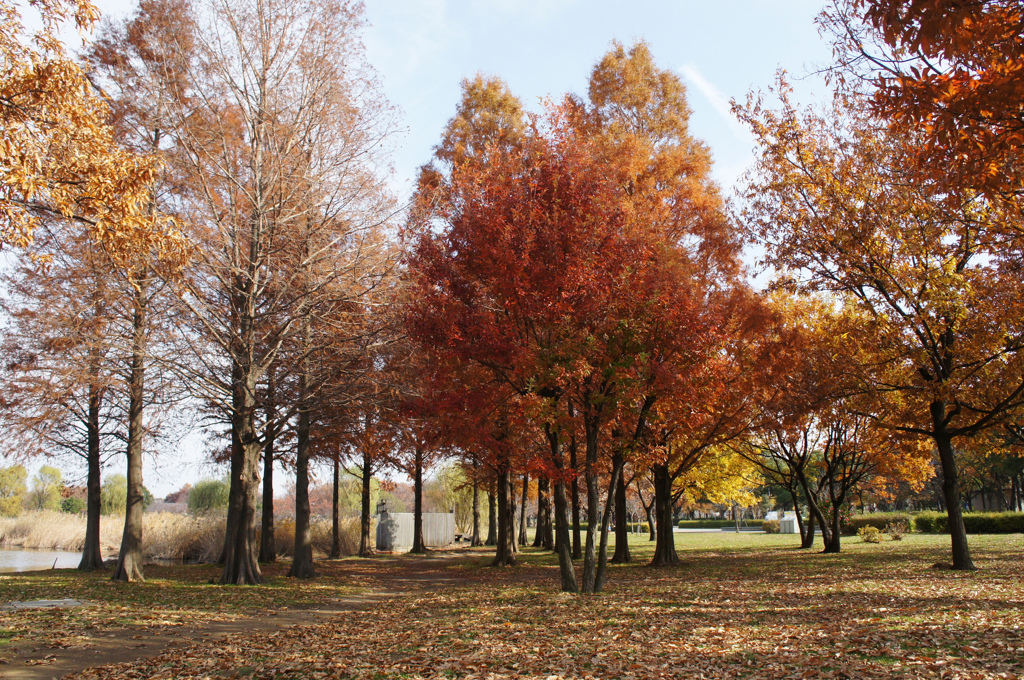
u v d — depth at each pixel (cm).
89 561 2330
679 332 1359
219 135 1792
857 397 1759
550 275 1278
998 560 1878
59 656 902
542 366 1270
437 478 5125
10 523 4009
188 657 902
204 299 1730
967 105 693
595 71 2092
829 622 955
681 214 1716
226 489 5447
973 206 1347
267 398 2036
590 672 711
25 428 2044
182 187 1753
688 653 791
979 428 1716
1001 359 1645
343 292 1811
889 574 1623
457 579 2159
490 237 1339
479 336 1376
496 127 2212
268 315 1788
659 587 1577
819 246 1762
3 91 850
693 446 2395
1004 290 1569
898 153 1486
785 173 1786
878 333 1697
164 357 1672
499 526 2694
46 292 1825
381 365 1992
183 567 2514
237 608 1413
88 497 2364
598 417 1462
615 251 1339
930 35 605
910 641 776
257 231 1795
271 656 905
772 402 1838
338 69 1908
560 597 1430
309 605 1516
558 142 1422
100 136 957
